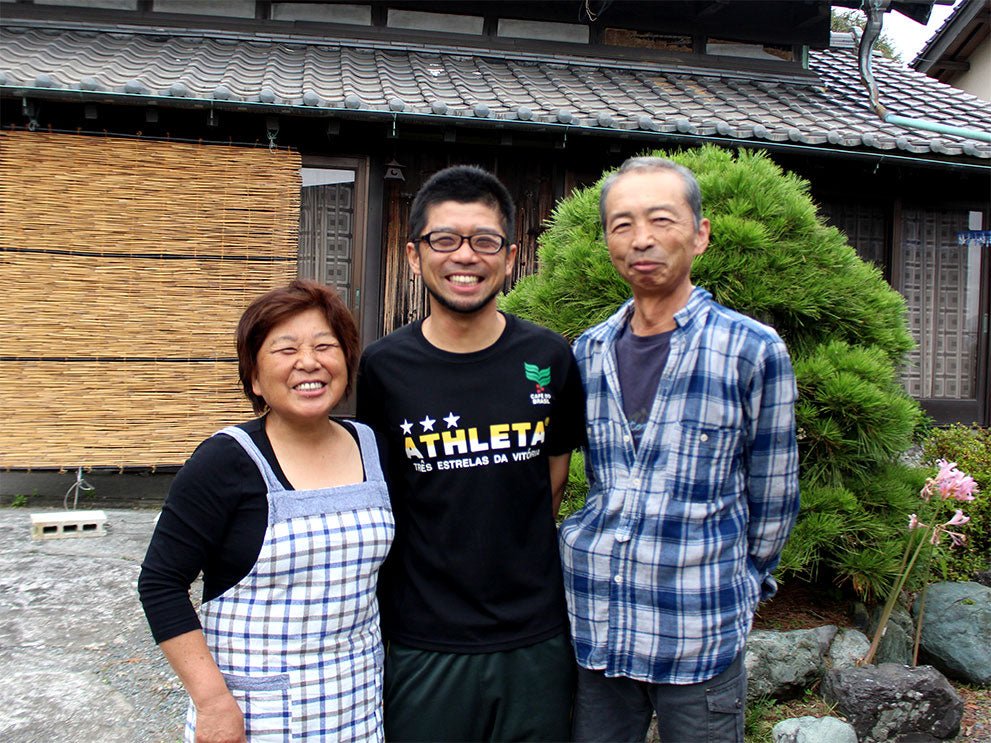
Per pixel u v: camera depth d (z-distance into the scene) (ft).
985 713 10.32
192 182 17.88
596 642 6.68
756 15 24.20
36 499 18.40
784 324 10.61
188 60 19.86
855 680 9.66
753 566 6.89
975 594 11.79
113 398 17.71
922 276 22.17
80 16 21.66
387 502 6.19
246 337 5.90
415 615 6.51
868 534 10.12
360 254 19.24
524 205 20.10
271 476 5.77
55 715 9.80
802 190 11.39
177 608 5.58
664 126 18.16
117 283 17.66
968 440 16.55
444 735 6.40
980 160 19.43
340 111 16.98
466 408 6.48
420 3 22.88
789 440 6.48
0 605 12.75
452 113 17.31
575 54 23.63
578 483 10.09
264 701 5.61
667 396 6.47
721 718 6.53
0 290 17.22
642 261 6.40
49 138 17.25
